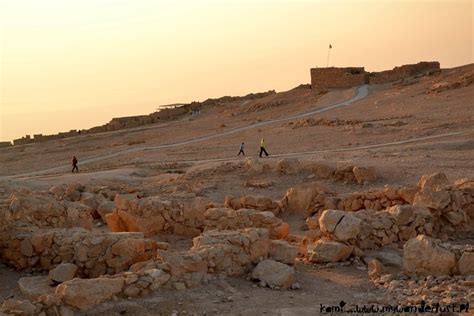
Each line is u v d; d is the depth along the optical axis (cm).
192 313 1232
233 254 1484
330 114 7962
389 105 7725
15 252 1747
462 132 4884
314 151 5000
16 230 1791
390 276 1462
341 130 5981
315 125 6700
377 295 1336
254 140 6347
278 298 1339
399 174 3291
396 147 4447
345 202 2417
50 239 1680
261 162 3650
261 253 1537
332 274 1568
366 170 3172
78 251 1609
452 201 1938
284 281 1416
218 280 1423
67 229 1755
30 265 1706
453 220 1909
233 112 10669
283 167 3469
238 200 2588
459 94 7338
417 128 5403
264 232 1560
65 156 7544
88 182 3988
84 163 6412
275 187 3284
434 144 4219
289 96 11444
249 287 1423
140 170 4566
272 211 2564
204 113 12000
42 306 1183
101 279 1276
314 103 9694
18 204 1870
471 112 5953
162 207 2138
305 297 1351
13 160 7912
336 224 1722
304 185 3059
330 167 3328
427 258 1438
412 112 6656
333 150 4900
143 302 1263
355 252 1686
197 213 2145
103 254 1596
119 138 9112
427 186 2245
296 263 1669
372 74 11594
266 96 13038
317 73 11756
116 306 1235
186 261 1389
